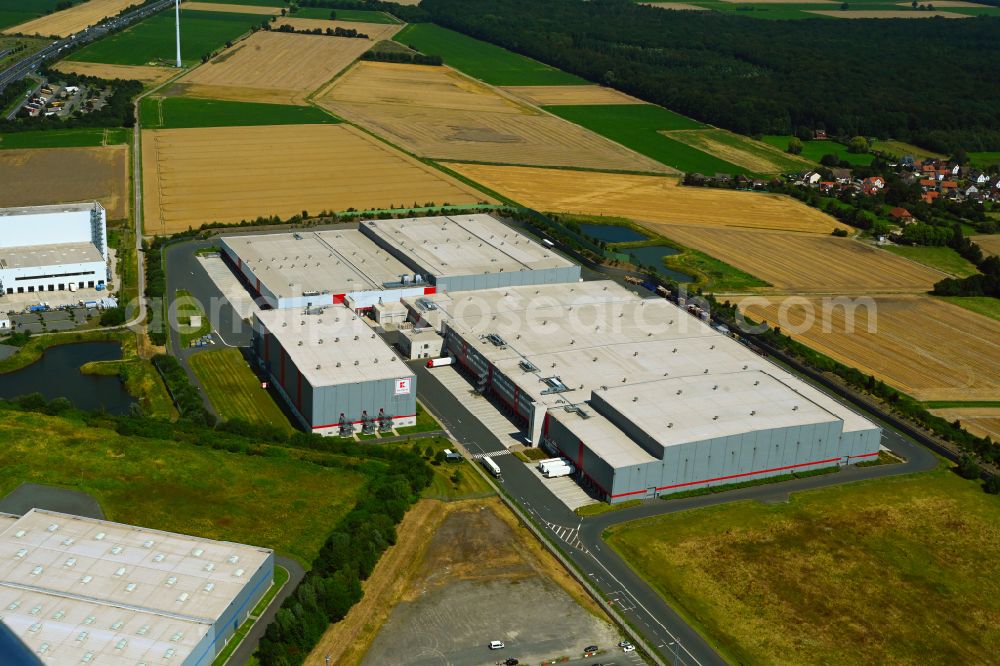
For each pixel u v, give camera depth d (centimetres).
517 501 17788
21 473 17588
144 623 13412
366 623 14462
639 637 14450
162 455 18438
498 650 14062
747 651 14350
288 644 13638
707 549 16688
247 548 15225
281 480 17925
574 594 15438
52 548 14925
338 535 15688
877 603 15600
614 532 17000
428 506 17475
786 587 15838
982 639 14950
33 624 13250
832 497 18600
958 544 17338
